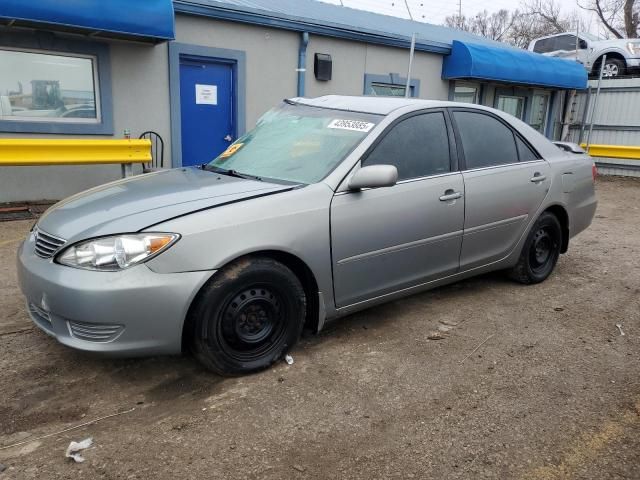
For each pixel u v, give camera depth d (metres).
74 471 2.42
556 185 4.95
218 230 2.97
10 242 5.81
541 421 2.90
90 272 2.81
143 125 8.12
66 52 7.26
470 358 3.58
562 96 15.30
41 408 2.91
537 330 4.08
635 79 14.25
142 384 3.17
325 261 3.38
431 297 4.71
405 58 11.19
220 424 2.80
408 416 2.91
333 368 3.39
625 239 7.20
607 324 4.23
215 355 3.07
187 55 8.30
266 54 9.10
